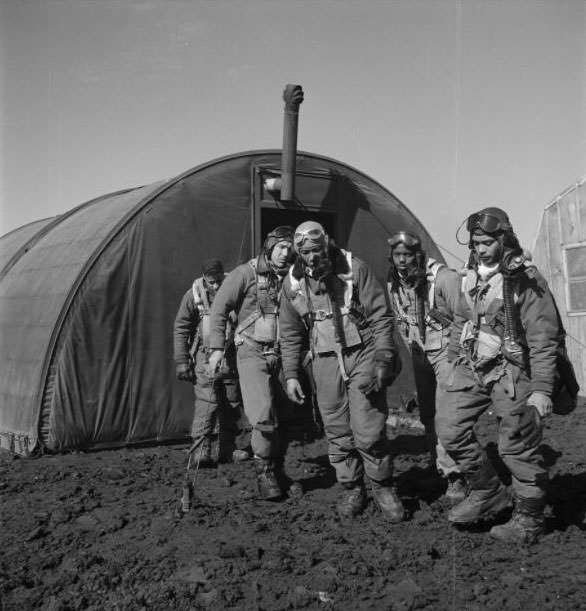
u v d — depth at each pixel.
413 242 5.80
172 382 8.86
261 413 6.07
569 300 12.52
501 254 4.88
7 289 9.80
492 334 4.94
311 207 9.87
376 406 5.48
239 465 7.64
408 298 5.99
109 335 8.50
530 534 4.99
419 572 4.61
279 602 4.24
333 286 5.49
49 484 6.90
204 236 9.15
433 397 6.33
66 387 8.27
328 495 6.35
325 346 5.52
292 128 9.33
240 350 6.32
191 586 4.42
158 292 8.81
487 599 4.19
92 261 8.45
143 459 7.91
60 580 4.63
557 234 12.67
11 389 8.71
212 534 5.36
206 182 9.19
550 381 4.74
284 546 5.05
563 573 4.53
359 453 5.69
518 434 4.88
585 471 6.95
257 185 9.51
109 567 4.78
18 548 5.26
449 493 5.88
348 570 4.61
